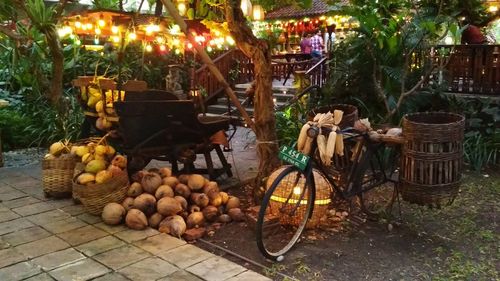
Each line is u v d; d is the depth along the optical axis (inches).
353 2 206.2
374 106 279.0
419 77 274.1
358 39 278.4
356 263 131.7
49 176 175.5
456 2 288.0
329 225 158.4
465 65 282.4
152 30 199.5
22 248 134.1
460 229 157.2
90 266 123.2
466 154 239.9
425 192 151.0
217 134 195.5
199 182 163.2
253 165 235.1
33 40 272.1
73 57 331.0
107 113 181.9
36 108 300.0
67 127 276.7
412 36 258.4
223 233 152.1
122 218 151.1
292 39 617.6
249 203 179.6
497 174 228.4
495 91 273.9
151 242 138.7
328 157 137.7
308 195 144.5
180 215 153.1
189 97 228.1
